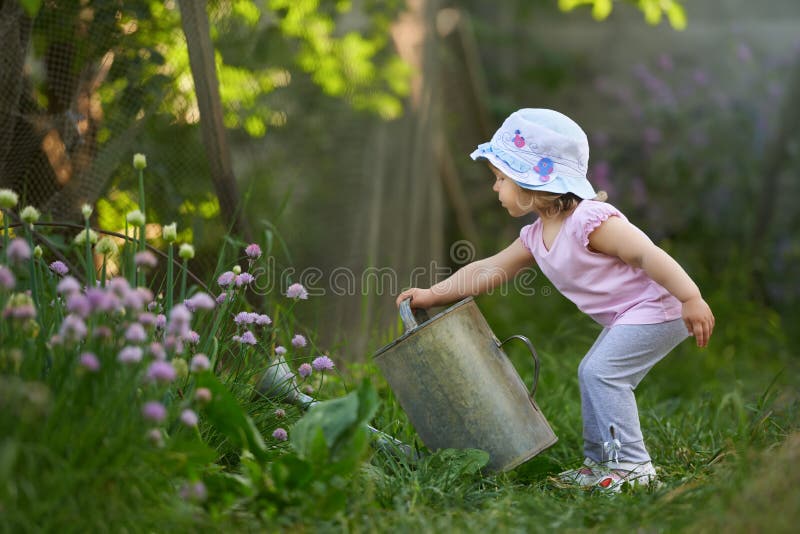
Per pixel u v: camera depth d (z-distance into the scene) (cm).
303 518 321
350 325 635
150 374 296
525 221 1096
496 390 409
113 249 399
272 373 416
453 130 1037
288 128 609
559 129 433
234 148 571
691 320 411
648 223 1088
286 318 515
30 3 358
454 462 394
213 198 519
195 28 482
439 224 876
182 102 505
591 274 436
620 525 323
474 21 1116
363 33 729
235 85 552
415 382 409
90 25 469
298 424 353
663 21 1177
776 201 1030
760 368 759
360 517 331
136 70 488
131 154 495
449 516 336
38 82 465
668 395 677
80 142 479
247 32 555
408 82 783
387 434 435
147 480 313
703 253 1037
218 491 333
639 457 425
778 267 973
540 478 428
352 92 685
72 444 293
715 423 501
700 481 384
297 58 614
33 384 285
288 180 611
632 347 427
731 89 1136
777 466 332
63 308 359
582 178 440
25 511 273
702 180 1079
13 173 459
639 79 1163
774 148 1013
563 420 530
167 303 370
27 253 307
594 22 1201
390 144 748
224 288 432
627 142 1146
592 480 421
